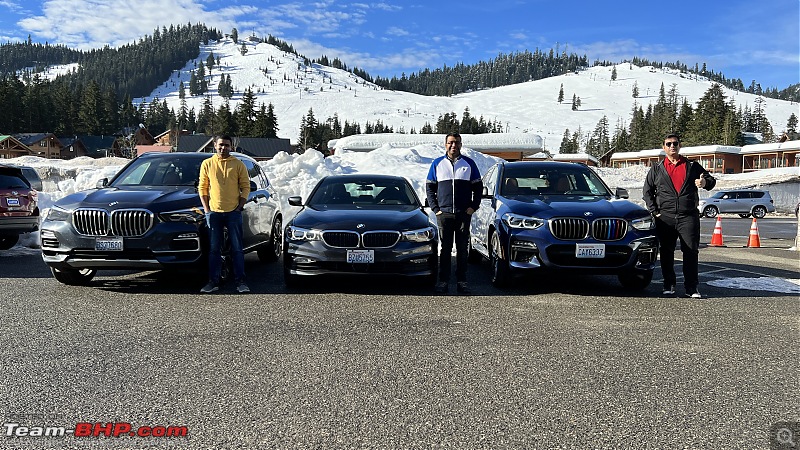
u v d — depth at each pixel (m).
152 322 4.66
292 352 3.85
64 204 6.04
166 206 5.98
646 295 6.17
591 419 2.78
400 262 5.90
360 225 5.94
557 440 2.54
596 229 5.98
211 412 2.82
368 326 4.59
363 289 6.30
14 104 90.56
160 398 2.99
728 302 5.80
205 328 4.48
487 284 6.80
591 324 4.75
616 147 112.44
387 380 3.31
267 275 7.26
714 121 88.00
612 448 2.47
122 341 4.08
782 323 4.85
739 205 27.19
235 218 6.08
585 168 7.69
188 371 3.43
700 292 6.38
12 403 2.92
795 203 32.84
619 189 6.83
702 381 3.35
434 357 3.76
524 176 7.42
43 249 5.95
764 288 6.68
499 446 2.47
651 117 130.12
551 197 6.79
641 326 4.70
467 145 39.91
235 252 6.11
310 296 5.86
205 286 6.03
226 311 5.10
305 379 3.31
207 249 6.15
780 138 83.56
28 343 4.01
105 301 5.51
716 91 97.44
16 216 8.83
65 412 2.81
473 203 6.18
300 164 14.49
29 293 5.88
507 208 6.49
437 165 6.31
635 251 5.94
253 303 5.47
